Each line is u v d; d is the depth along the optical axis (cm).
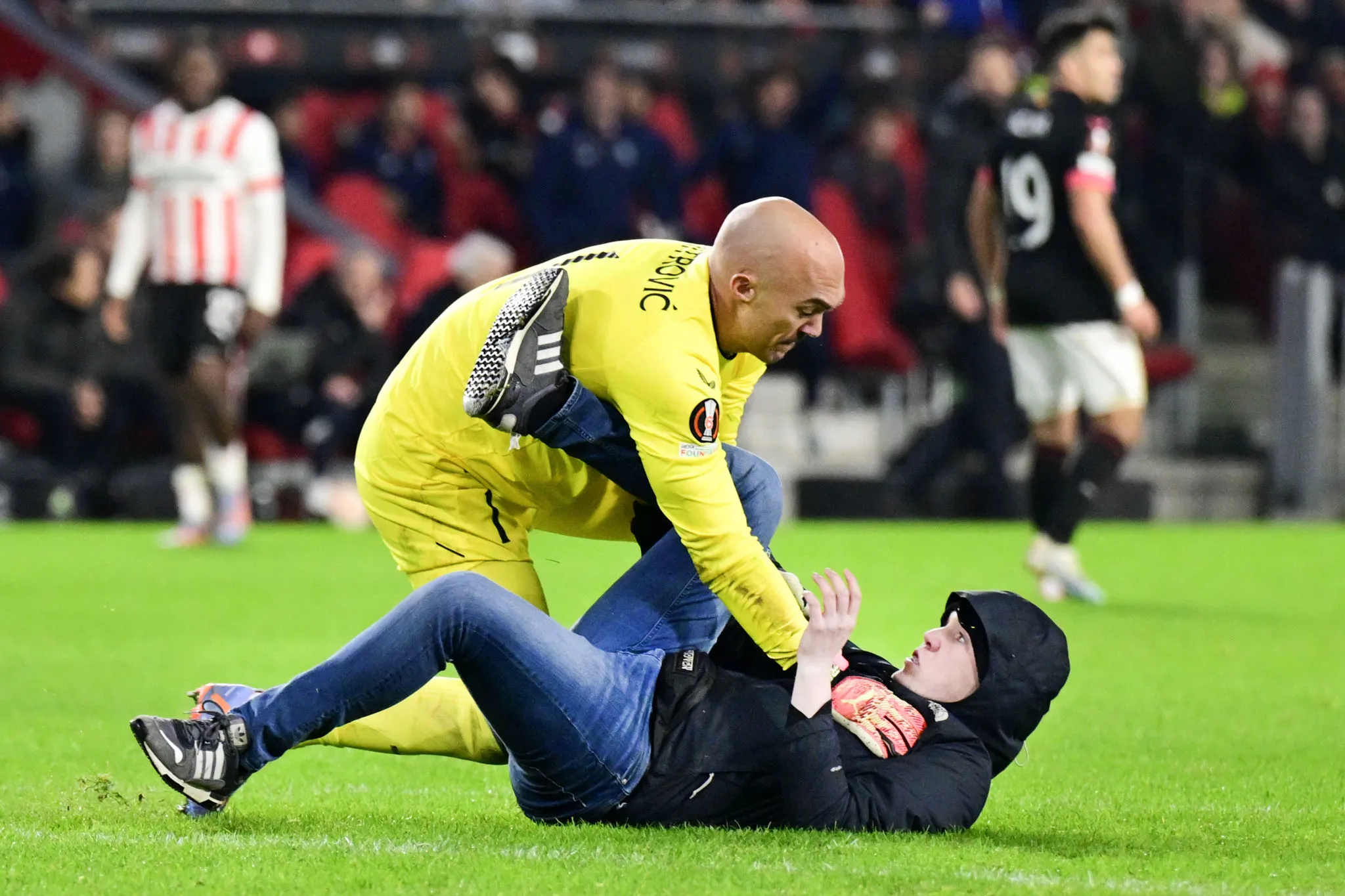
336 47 5416
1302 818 1406
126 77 5181
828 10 5541
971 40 5441
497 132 5125
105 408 4650
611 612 1352
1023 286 3127
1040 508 3209
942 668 1350
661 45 5488
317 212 4816
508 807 1432
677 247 1394
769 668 1396
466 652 1237
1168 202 5456
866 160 5112
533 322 1342
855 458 5244
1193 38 5406
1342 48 6138
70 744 1736
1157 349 4959
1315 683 2225
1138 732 1867
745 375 1466
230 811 1392
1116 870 1184
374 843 1241
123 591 3100
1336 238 5581
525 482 1501
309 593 3084
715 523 1299
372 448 1538
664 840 1241
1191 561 3909
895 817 1273
